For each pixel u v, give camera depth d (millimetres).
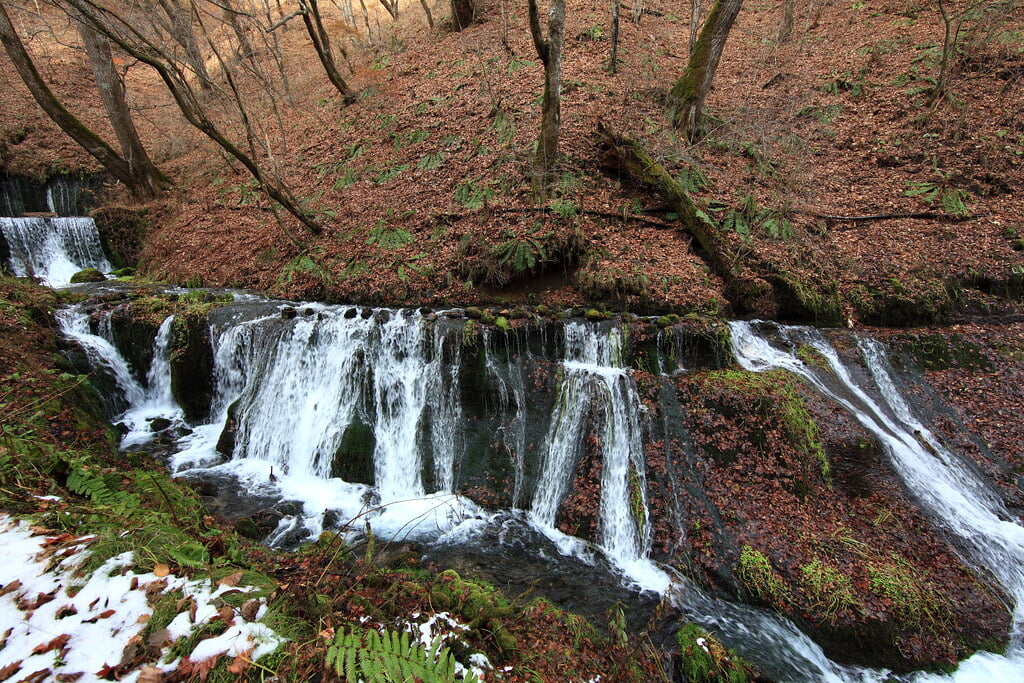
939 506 5641
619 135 10055
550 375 7109
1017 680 4285
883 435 6203
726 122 11328
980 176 10016
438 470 6906
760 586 4867
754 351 7363
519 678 3088
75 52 20781
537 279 8680
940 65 12281
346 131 14406
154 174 14891
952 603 4766
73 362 7809
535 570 5348
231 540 4258
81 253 13062
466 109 13141
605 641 4117
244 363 8266
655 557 5453
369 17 25406
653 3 18797
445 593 3795
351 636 2412
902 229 9273
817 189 10398
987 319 8117
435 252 9344
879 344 7633
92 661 2279
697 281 8250
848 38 15508
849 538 5254
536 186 9578
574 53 14852
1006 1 12281
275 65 20922
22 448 4309
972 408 6996
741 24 18109
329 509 6348
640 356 7078
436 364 7340
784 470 5863
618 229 9227
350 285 9266
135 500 3793
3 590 2627
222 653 2365
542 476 6520
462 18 17969
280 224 10078
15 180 16094
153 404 8664
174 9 8812
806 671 4203
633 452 6289
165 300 9141
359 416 7461
